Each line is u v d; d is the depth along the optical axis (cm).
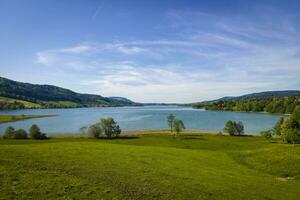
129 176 2916
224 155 5288
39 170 2784
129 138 11038
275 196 2934
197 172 3544
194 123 18225
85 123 19012
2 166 2747
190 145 8862
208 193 2703
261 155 5122
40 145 4528
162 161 3997
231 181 3297
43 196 2186
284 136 8906
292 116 9175
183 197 2511
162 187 2686
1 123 18962
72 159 3391
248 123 17900
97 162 3384
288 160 4647
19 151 3572
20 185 2328
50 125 17675
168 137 11131
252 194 2881
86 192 2350
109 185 2577
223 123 18125
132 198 2341
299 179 3934
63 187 2397
